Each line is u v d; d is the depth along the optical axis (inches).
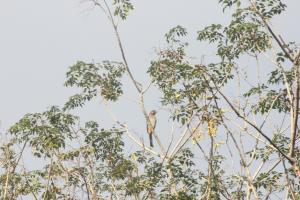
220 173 1395.2
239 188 1321.4
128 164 1512.1
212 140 1277.1
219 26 1523.1
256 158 1385.3
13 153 1497.3
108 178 1537.9
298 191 1342.3
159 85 1588.3
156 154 1513.3
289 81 1416.1
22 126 1530.5
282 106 1412.4
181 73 1483.8
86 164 1482.5
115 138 1641.2
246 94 1397.6
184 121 1369.3
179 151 1482.5
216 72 1440.7
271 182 1357.0
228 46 1497.3
